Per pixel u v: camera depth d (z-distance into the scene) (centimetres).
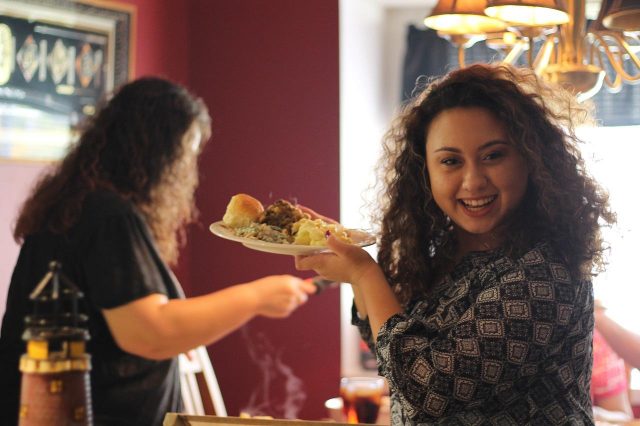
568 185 128
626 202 376
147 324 172
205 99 369
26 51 299
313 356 352
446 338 119
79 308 173
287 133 355
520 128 124
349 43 360
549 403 120
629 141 380
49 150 308
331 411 294
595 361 281
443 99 128
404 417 128
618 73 210
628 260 365
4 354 167
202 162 369
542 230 125
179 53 368
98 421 172
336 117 347
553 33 212
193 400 268
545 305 117
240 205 159
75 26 317
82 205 174
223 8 366
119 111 188
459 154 125
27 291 172
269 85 358
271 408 358
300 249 141
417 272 142
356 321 152
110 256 171
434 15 218
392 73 419
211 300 189
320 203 349
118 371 175
